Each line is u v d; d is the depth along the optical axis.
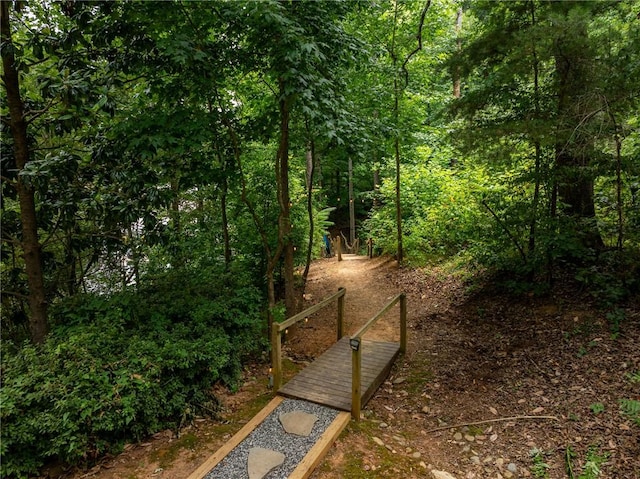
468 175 8.09
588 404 3.69
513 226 5.90
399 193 10.20
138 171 4.75
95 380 3.44
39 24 4.90
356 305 8.11
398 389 4.67
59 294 5.84
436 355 5.37
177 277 5.79
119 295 4.93
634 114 4.86
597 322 4.73
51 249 5.71
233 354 4.84
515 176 6.19
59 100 4.41
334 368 4.88
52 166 4.11
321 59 4.84
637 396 3.56
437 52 10.48
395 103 8.88
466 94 5.81
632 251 4.95
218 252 7.30
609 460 3.08
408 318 6.98
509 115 5.52
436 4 8.98
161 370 3.83
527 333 5.15
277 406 4.09
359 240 18.89
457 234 8.07
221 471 3.12
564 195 5.89
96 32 4.36
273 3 3.88
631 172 4.61
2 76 4.23
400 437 3.76
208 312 4.93
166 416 3.85
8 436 2.99
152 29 4.50
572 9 4.48
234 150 5.51
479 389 4.42
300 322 7.13
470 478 3.22
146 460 3.38
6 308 5.10
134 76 5.59
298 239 7.89
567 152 4.78
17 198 5.00
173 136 4.59
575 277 5.20
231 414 4.11
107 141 4.77
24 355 3.70
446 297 7.36
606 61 4.56
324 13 5.07
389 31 9.01
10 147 4.61
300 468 3.12
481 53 5.45
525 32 4.66
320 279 10.60
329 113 4.98
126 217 4.39
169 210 6.73
